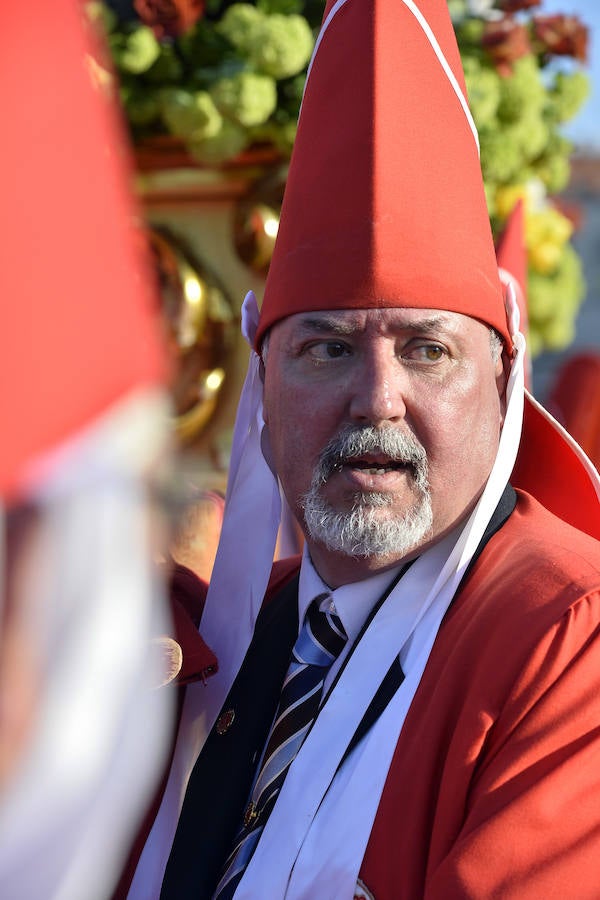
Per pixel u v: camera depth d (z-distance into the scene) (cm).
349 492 443
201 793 465
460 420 449
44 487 178
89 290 175
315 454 455
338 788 416
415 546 444
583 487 510
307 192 475
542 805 370
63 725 183
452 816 388
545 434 511
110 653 188
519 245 755
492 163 803
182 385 804
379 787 409
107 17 735
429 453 445
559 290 911
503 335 479
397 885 395
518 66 808
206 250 810
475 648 415
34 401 169
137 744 200
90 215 176
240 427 524
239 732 474
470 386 454
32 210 169
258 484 516
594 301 1952
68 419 173
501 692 397
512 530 461
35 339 169
